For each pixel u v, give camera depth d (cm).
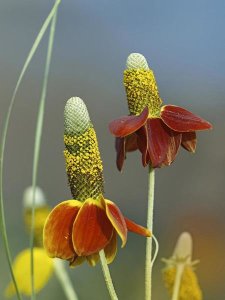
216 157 98
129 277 83
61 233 33
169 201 100
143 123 34
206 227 74
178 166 100
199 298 40
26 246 87
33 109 123
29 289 49
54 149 119
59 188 115
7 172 115
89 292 79
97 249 32
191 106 116
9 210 105
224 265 71
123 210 107
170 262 40
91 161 33
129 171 109
